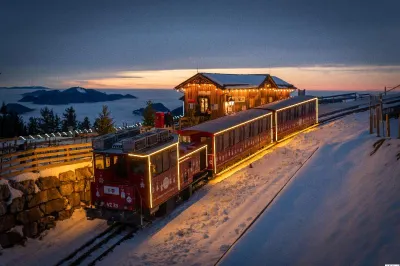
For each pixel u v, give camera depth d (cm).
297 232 1209
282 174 1945
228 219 1479
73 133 2414
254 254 1113
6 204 1360
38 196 1488
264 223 1311
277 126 2753
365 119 3184
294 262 1034
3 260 1295
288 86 3897
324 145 2158
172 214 1627
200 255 1217
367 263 922
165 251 1285
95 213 1473
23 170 1494
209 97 3067
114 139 1569
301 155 2273
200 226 1451
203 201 1731
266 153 2517
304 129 3186
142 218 1452
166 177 1576
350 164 1717
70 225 1573
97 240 1427
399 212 1084
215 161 1984
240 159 2320
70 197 1642
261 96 3447
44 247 1420
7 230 1364
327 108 4338
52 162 1720
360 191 1365
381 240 990
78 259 1270
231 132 2161
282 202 1476
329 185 1548
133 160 1463
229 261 1086
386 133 2020
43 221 1499
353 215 1200
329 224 1201
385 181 1346
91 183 1499
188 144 1953
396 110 2714
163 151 1549
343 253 1009
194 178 1880
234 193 1777
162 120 2452
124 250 1338
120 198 1447
